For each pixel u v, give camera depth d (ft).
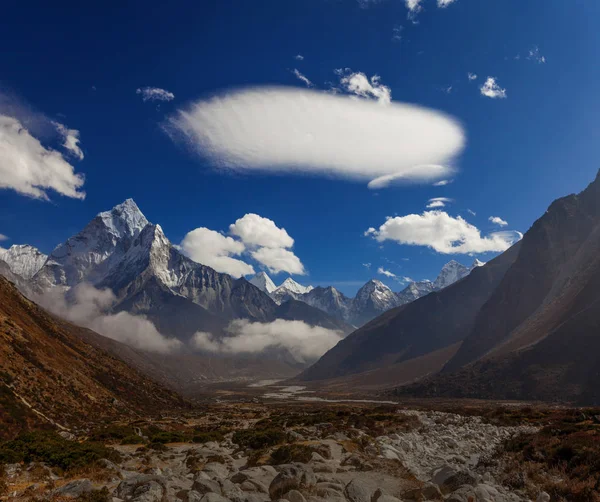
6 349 272.31
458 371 642.22
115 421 264.31
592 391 411.95
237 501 54.08
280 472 62.39
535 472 72.38
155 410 375.86
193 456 100.37
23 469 77.15
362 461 79.77
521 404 429.79
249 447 116.67
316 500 55.11
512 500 59.77
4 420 201.05
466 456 96.78
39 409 232.32
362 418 180.96
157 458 107.24
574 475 67.62
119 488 60.13
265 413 357.61
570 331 509.76
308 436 129.29
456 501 54.80
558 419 140.56
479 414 207.92
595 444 74.84
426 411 240.73
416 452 101.71
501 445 97.14
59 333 405.39
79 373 330.75
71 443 97.50
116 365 433.89
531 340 577.02
